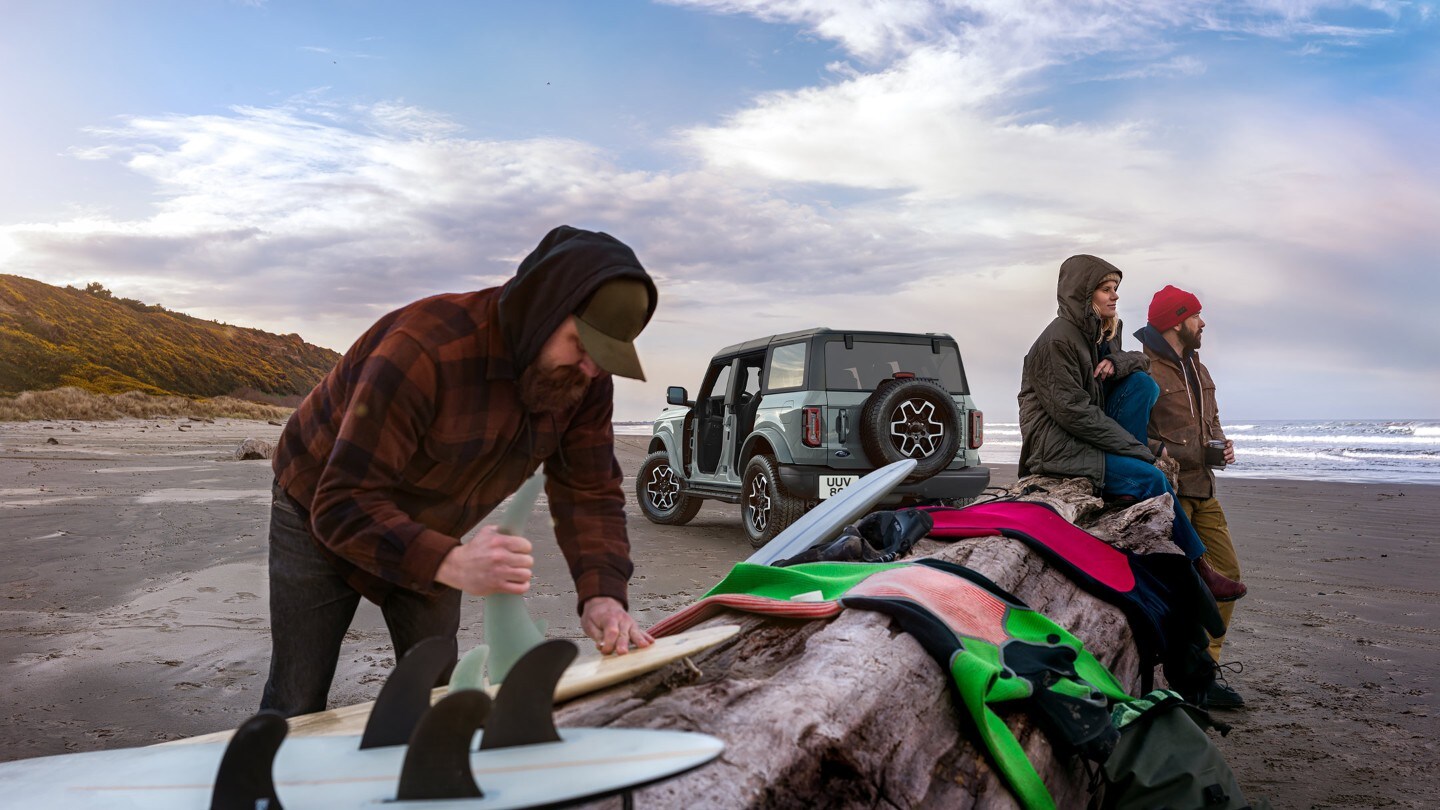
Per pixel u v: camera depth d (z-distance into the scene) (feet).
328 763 4.06
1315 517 36.11
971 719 6.46
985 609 7.87
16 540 22.77
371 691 11.73
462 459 6.01
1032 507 11.77
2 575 18.54
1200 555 12.55
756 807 4.32
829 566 9.30
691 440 29.96
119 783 4.03
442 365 5.65
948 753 6.00
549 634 14.74
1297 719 12.09
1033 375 15.08
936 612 7.16
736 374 28.32
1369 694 13.21
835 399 23.70
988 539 10.72
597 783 3.88
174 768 4.23
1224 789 6.79
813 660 6.22
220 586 17.75
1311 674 14.24
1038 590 9.80
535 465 6.50
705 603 7.53
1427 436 155.02
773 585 8.55
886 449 22.99
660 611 16.90
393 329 5.77
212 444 73.61
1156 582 10.80
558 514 6.82
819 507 13.24
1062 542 10.99
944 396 23.61
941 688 6.45
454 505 6.32
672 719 4.99
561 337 5.50
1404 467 75.77
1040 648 7.58
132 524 25.79
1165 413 15.28
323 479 5.52
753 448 25.93
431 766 3.69
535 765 4.06
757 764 4.58
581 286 5.27
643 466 32.27
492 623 5.11
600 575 6.40
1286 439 146.41
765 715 5.11
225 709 10.96
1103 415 14.42
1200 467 15.20
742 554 24.32
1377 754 10.79
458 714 3.65
